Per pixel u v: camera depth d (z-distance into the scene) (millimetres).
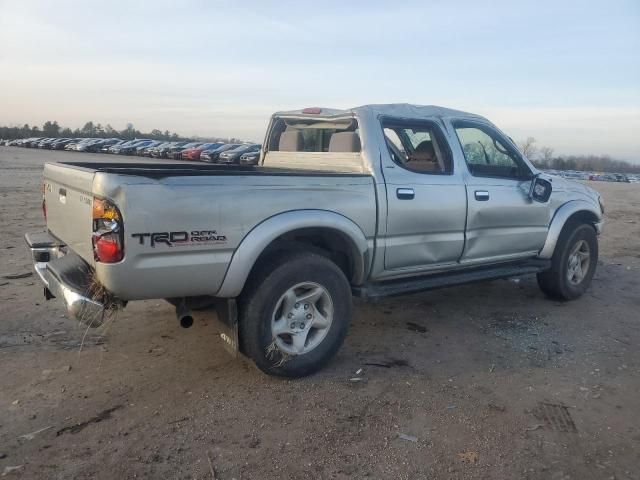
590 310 5988
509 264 5773
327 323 4148
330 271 4062
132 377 4062
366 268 4484
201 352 4547
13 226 10219
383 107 4801
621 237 10945
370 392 3922
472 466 3082
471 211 5070
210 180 3566
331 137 4969
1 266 7043
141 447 3176
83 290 3496
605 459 3186
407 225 4605
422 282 4832
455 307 5961
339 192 4164
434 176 4848
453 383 4098
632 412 3736
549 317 5695
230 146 45344
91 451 3123
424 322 5453
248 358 3986
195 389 3898
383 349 4730
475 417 3607
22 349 4500
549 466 3100
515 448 3268
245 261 3672
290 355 3984
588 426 3537
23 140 70875
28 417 3463
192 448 3184
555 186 5984
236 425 3441
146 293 3451
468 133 5301
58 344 4625
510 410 3713
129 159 44031
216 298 3965
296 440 3295
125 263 3303
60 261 4000
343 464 3076
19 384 3896
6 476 2879
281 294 3863
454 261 5113
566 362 4539
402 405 3740
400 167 4648
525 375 4266
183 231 3453
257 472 2986
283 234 4023
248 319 3828
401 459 3133
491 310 5887
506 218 5406
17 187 18391
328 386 4000
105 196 3264
